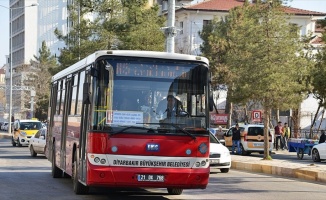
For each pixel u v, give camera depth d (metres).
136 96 14.43
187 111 14.59
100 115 14.26
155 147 14.23
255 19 31.23
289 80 30.36
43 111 99.19
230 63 32.06
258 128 42.00
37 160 32.62
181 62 14.77
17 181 20.66
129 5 45.72
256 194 18.20
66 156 18.84
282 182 22.75
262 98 31.58
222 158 26.45
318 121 74.38
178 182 14.28
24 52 147.50
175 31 29.81
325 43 25.69
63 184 19.78
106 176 14.04
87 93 14.27
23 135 49.28
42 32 144.25
